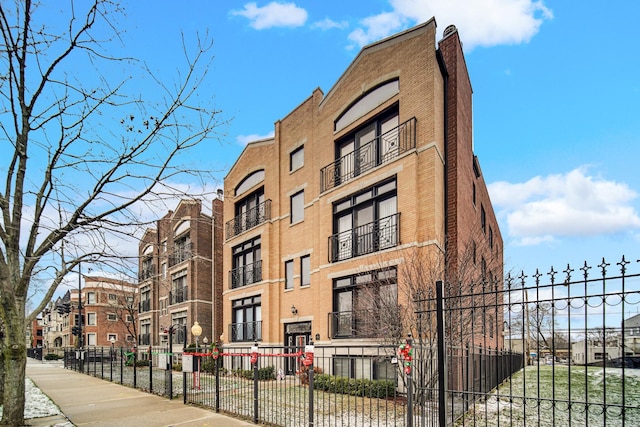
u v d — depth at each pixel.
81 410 9.05
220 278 26.83
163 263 31.50
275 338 17.64
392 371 10.92
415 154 12.34
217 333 25.98
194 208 27.02
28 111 7.30
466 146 14.55
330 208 15.11
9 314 7.05
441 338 5.47
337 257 14.64
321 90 17.06
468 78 15.58
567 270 4.30
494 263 15.86
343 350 13.16
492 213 23.33
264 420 7.56
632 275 3.87
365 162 14.43
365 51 14.57
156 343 31.62
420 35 12.86
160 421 7.73
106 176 7.52
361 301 12.10
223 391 10.30
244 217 21.58
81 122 9.82
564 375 15.14
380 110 13.84
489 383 9.56
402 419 7.11
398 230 12.41
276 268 18.23
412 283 9.91
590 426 7.21
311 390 6.36
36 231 7.44
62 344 61.56
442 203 12.53
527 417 7.82
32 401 10.49
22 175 7.39
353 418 7.43
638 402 9.69
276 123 19.38
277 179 18.94
